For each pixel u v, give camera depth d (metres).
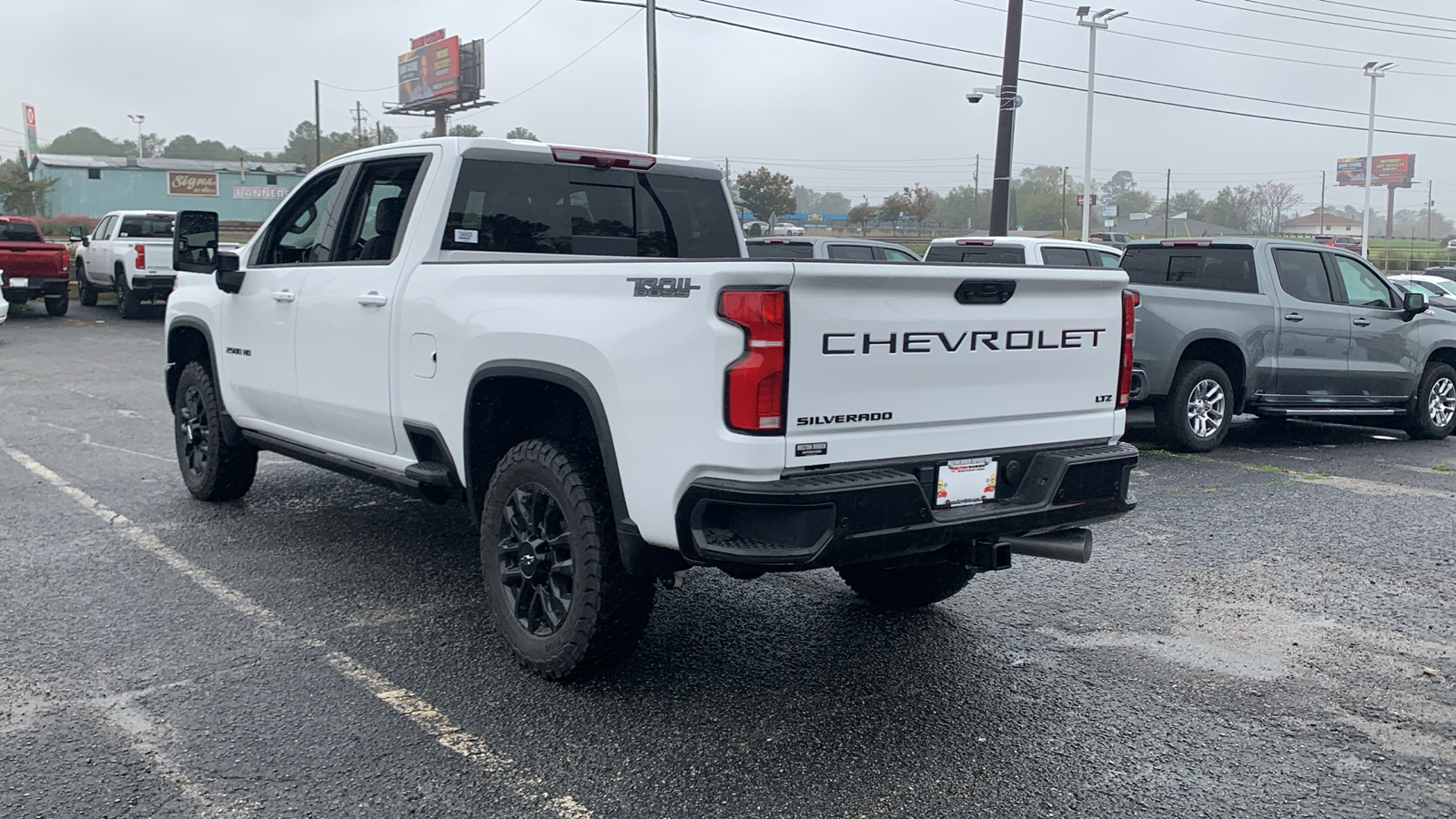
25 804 3.16
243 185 75.38
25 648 4.38
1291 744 3.74
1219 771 3.53
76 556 5.68
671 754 3.54
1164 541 6.53
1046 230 121.81
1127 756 3.62
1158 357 9.61
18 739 3.58
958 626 4.90
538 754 3.53
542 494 4.08
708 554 3.41
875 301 3.53
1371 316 10.52
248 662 4.27
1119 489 4.19
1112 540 6.54
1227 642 4.75
